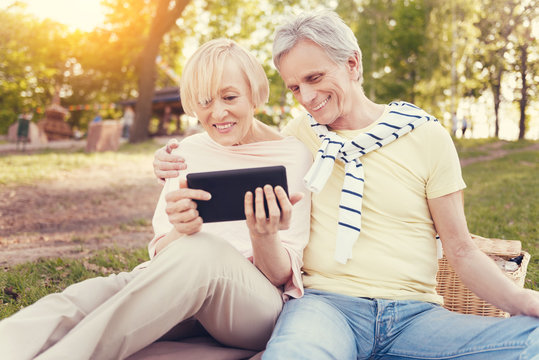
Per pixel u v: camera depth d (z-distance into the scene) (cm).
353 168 192
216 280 161
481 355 156
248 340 176
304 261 198
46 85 3156
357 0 2231
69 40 2906
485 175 995
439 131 194
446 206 188
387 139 193
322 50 191
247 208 159
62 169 1042
